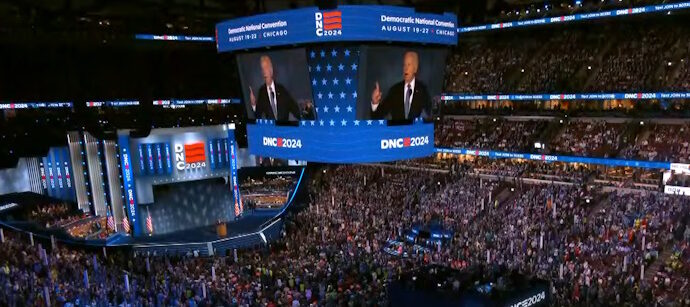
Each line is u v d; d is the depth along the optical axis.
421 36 17.56
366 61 17.02
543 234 32.91
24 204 42.53
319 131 17.89
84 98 44.66
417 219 39.22
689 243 30.14
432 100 18.78
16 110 45.41
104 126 44.06
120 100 47.75
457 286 16.45
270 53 18.27
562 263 28.50
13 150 45.88
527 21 46.75
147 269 30.06
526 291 16.14
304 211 45.19
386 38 16.86
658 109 45.78
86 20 37.50
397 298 17.58
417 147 18.52
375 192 47.38
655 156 41.03
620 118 46.84
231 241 41.34
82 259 29.94
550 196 40.19
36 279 23.36
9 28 34.69
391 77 17.53
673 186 37.97
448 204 42.22
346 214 41.53
